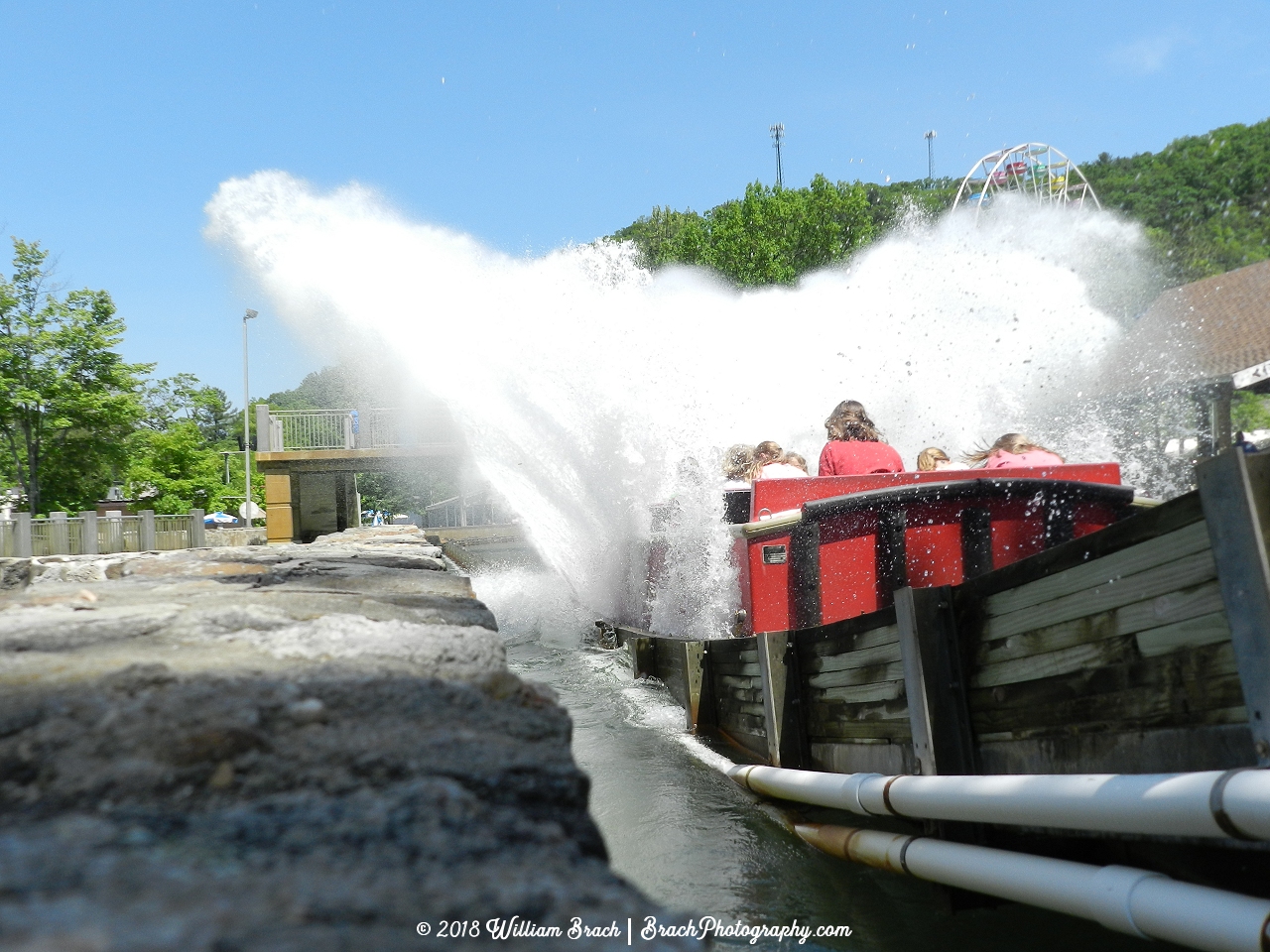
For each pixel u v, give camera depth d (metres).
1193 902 2.53
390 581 4.44
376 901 1.01
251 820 1.26
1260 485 2.53
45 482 35.88
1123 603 3.01
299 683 1.98
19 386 34.16
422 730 1.72
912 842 3.62
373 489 65.62
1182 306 23.23
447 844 1.21
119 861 1.07
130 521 23.81
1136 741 2.98
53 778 1.39
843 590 5.30
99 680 1.91
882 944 3.25
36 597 3.40
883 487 5.76
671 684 6.92
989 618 3.65
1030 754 3.46
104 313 35.72
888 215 44.53
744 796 4.91
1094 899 2.79
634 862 4.07
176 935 0.84
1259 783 2.33
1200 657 2.73
